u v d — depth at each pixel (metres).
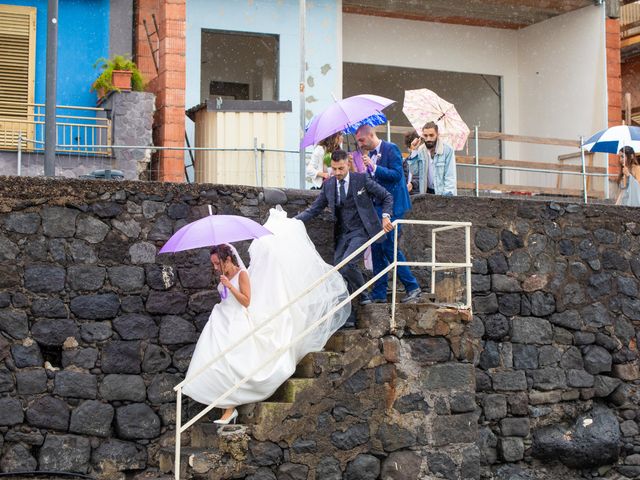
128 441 11.17
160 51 17.03
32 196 11.16
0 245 11.00
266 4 18.84
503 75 21.69
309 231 12.30
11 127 16.92
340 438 10.68
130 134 16.19
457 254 12.65
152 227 11.55
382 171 11.52
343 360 10.75
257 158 15.85
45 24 17.33
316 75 19.11
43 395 10.94
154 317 11.44
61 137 17.03
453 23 21.33
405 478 10.82
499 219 12.97
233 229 10.45
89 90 17.52
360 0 19.81
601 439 13.01
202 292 11.64
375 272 11.59
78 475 10.88
